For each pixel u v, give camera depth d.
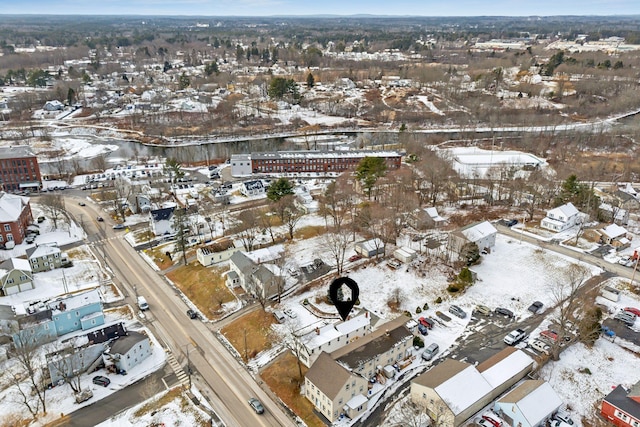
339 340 74.50
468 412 61.28
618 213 122.12
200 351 77.44
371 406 65.38
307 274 98.19
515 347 75.44
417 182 137.75
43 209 129.25
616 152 182.00
